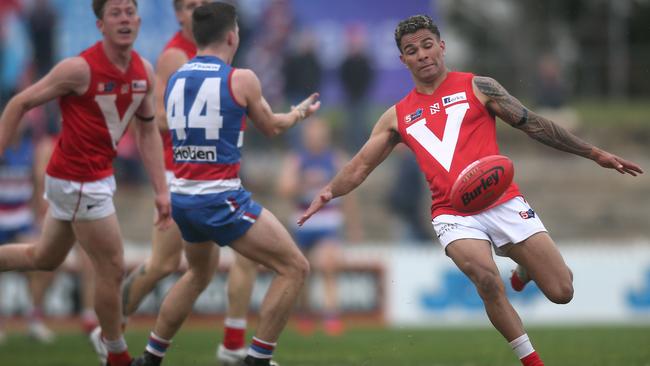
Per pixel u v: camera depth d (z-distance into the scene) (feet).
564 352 108.58
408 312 179.83
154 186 86.63
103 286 83.61
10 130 79.92
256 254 79.66
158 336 84.48
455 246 75.20
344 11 250.37
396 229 236.22
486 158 74.23
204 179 78.84
